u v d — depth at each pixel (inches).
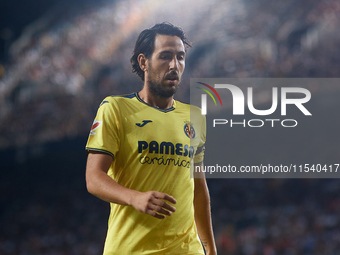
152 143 116.1
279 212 781.9
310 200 791.1
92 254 909.2
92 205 1141.1
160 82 118.4
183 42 122.6
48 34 1533.0
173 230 115.3
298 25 1010.7
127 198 99.0
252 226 766.5
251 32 1109.7
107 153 112.3
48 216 1144.2
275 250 668.7
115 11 1480.1
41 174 1256.8
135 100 121.6
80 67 1359.5
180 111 125.6
